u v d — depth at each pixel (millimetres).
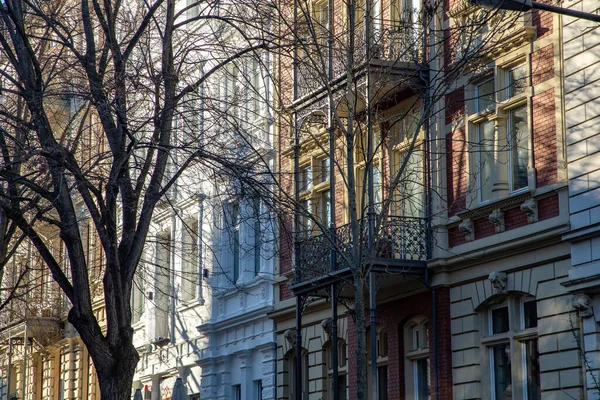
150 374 47969
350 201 21672
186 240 45031
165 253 47406
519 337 25578
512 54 26250
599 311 22750
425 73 28250
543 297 24625
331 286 29812
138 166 24891
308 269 29188
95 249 46688
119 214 37281
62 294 56375
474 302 27047
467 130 27594
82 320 23078
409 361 29953
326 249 29188
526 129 25969
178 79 25172
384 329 31344
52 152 22844
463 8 27422
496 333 26703
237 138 34844
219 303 42156
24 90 24156
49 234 39969
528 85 25641
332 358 32250
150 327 48125
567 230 23641
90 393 54906
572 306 23531
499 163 26594
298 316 31406
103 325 53344
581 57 24094
